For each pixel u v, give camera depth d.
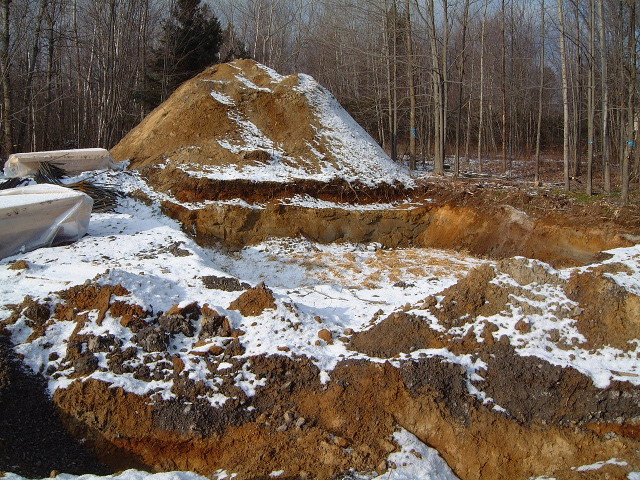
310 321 6.88
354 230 13.30
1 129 20.45
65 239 10.03
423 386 5.82
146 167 14.23
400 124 29.03
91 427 5.58
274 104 16.44
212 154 14.42
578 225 11.67
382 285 10.35
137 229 11.30
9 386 5.64
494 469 5.30
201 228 12.59
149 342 6.24
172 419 5.58
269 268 11.37
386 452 5.29
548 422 5.62
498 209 13.01
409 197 14.71
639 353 6.03
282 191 13.60
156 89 24.98
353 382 5.94
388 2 22.55
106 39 23.56
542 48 18.97
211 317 6.60
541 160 26.84
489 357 6.07
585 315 6.41
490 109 25.66
